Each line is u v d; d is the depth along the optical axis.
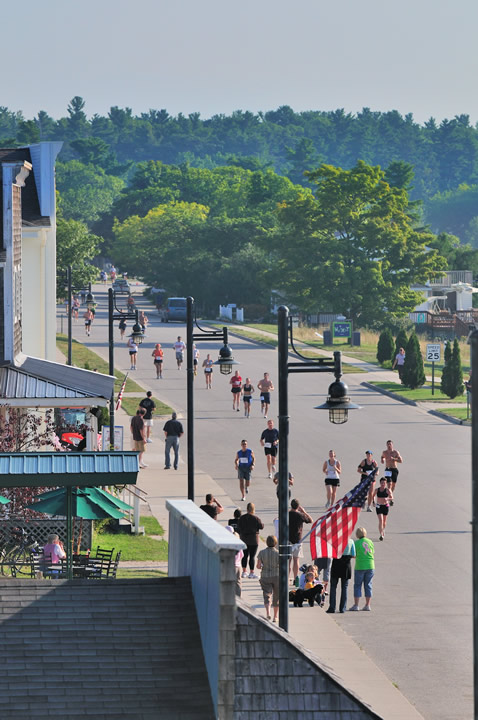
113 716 37.12
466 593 82.56
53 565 70.19
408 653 68.12
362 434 158.25
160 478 124.75
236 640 37.06
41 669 38.88
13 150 113.50
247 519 86.56
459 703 59.09
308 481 125.25
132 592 42.41
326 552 77.50
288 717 37.00
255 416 171.00
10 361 90.00
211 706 37.72
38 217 108.25
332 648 68.38
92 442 93.06
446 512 111.06
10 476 51.69
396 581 86.06
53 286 109.94
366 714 37.25
